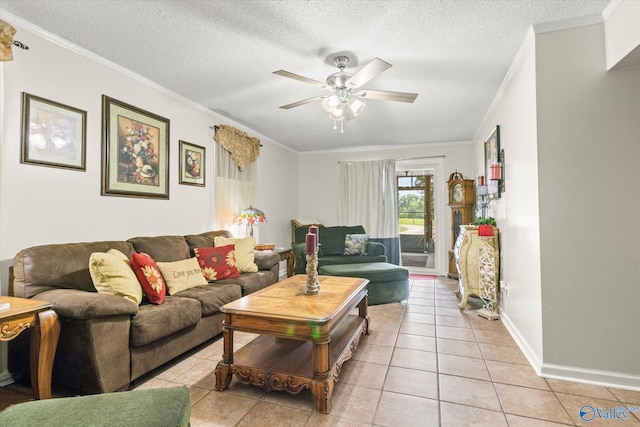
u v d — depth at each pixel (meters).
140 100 2.95
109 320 1.82
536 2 1.91
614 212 2.01
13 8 1.96
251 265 3.52
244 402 1.84
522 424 1.62
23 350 1.97
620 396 1.87
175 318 2.20
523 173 2.48
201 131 3.73
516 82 2.64
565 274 2.09
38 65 2.17
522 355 2.42
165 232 3.23
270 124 4.48
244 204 4.47
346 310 2.12
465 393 1.91
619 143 2.01
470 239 3.60
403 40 2.33
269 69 2.79
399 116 4.11
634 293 1.98
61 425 0.94
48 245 2.14
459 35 2.27
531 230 2.31
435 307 3.68
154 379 2.10
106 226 2.64
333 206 6.16
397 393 1.91
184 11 2.00
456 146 5.50
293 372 1.85
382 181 5.75
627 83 2.00
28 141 2.12
